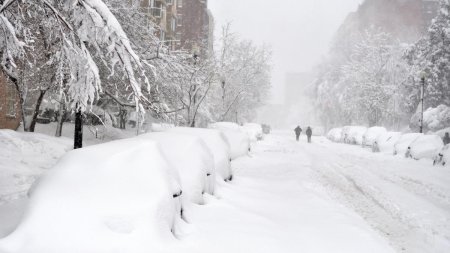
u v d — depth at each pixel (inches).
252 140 1304.1
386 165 783.1
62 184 231.1
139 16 653.3
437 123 1620.3
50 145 549.6
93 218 217.3
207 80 942.4
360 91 2081.7
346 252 261.0
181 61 634.8
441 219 369.4
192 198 317.7
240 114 1911.9
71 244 208.5
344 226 320.8
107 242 210.8
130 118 1069.8
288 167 700.7
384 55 2063.2
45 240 209.2
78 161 247.1
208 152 374.0
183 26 2373.3
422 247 293.3
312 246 264.7
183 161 334.6
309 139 1596.9
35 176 420.5
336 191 494.6
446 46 1786.4
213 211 311.7
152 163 251.4
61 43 315.0
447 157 772.6
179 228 252.8
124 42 282.4
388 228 339.3
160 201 231.0
